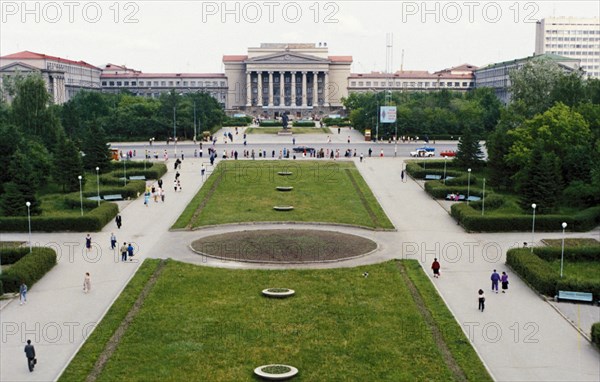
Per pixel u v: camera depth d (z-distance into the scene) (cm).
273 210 13388
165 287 8456
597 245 10450
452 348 6631
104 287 8625
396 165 19612
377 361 6300
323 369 6112
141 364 6212
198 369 6100
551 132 14312
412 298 8119
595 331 6719
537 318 7588
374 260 9875
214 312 7550
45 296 8288
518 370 6219
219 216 12812
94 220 11825
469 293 8462
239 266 9444
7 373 6106
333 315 7488
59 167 15075
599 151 13462
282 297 8056
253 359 6312
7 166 13988
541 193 12300
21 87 18488
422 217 12988
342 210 13425
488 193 14012
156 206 13975
